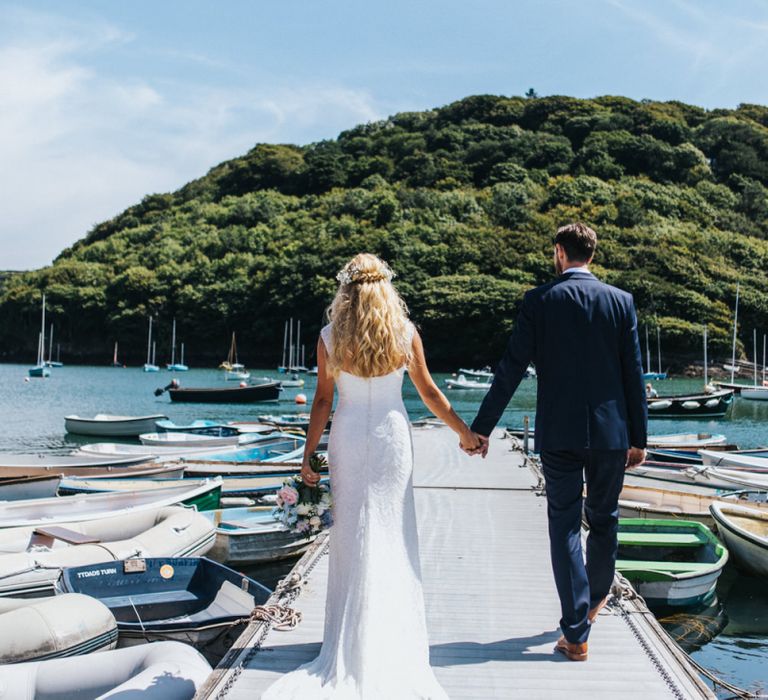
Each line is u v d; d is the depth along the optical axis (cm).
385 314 329
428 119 14712
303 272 9306
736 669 666
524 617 444
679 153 11931
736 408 4219
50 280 10756
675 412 3625
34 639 486
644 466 1430
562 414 351
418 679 313
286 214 11819
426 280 8588
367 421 333
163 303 9881
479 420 361
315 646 384
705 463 1530
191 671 404
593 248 374
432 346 8312
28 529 812
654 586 742
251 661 365
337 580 332
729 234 9612
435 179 12150
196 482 1096
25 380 6638
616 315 356
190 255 10788
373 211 10825
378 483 329
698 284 8181
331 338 334
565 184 10656
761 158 12619
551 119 13562
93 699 419
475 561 576
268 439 1722
